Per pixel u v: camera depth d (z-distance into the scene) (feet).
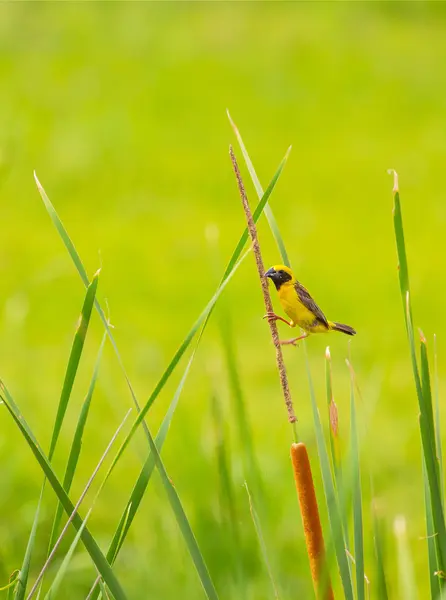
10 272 50.19
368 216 62.28
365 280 51.70
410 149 75.36
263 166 70.95
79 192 64.39
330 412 11.50
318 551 10.57
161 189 65.98
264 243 57.31
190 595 17.92
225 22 102.27
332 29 101.86
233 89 86.74
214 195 65.21
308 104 84.43
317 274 52.65
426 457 10.75
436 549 10.91
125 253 54.44
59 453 30.71
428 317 47.19
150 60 91.04
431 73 91.40
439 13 108.37
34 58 88.17
